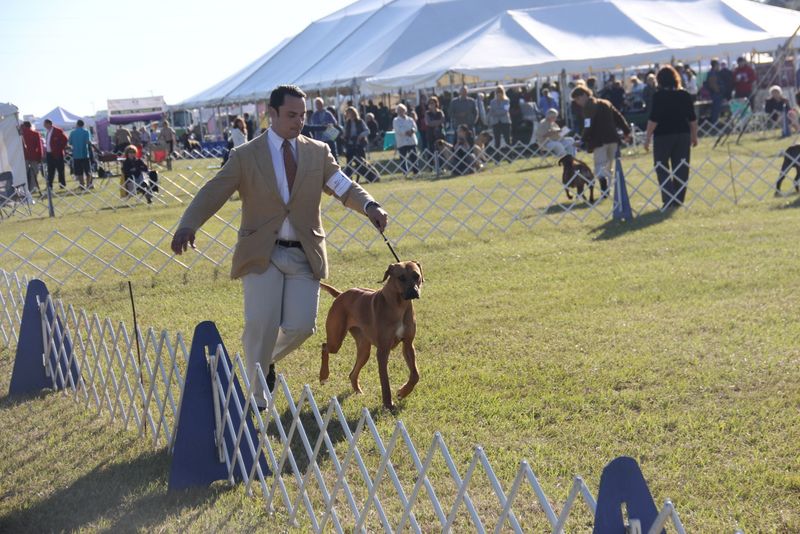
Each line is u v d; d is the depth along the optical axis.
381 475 3.82
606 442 5.06
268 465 4.95
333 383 6.57
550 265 10.48
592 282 9.32
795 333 6.91
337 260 11.90
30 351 7.03
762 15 30.86
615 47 27.95
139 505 4.69
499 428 5.40
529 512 4.27
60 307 6.83
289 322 5.48
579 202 14.83
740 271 9.26
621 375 6.20
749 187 14.68
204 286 10.87
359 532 3.91
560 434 5.24
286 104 5.41
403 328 5.84
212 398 4.95
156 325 8.84
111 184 27.56
